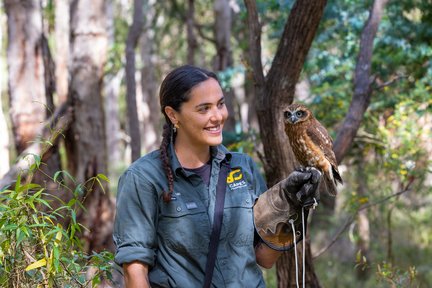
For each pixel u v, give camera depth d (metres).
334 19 9.86
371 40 7.12
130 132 11.49
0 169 9.58
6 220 3.76
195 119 3.44
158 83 24.05
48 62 11.18
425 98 9.16
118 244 3.47
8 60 10.89
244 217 3.52
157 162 3.51
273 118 6.05
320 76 10.29
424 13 9.76
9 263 3.83
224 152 3.60
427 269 13.24
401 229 15.76
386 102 9.60
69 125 11.27
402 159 8.97
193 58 15.53
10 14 10.84
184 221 3.43
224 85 11.08
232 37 17.70
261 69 6.21
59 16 12.73
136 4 11.70
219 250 3.45
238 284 3.45
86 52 11.30
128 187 3.47
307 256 6.34
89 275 4.46
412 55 9.51
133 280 3.39
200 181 3.50
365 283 13.77
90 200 10.98
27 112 10.77
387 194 9.95
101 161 11.30
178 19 19.09
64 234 3.80
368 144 9.53
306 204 3.52
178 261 3.44
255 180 3.69
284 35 5.92
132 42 11.59
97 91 11.38
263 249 3.73
